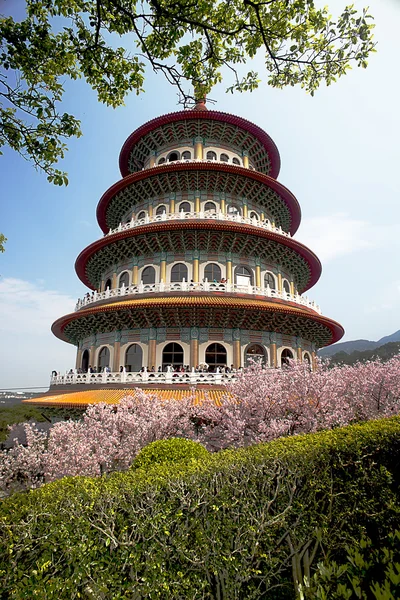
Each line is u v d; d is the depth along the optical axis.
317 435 10.95
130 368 31.67
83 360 37.34
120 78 12.12
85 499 7.08
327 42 10.64
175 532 7.59
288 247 36.94
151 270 35.34
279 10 10.27
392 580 3.94
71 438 17.17
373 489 9.18
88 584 6.64
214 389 26.48
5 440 31.86
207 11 10.66
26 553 6.22
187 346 30.81
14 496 7.04
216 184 38.12
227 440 19.38
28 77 11.13
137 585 6.99
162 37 11.16
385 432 10.27
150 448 14.27
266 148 45.19
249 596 7.84
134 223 37.12
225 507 8.03
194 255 34.31
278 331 33.53
